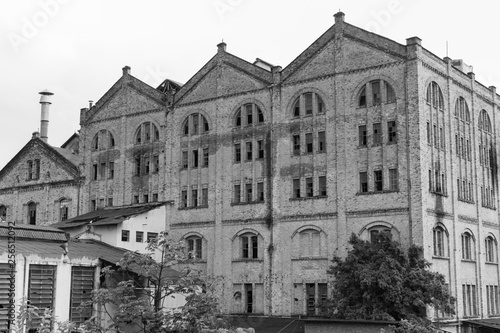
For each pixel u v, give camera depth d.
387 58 46.16
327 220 46.75
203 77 55.50
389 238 39.94
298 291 47.09
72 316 34.97
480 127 53.53
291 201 48.69
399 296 36.94
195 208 53.72
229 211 51.69
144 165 58.00
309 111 49.34
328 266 45.91
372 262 39.12
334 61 48.50
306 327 38.38
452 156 47.97
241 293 49.81
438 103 47.28
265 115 51.25
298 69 50.16
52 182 63.84
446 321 43.53
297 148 49.47
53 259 34.31
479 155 52.66
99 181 60.59
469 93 52.12
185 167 55.41
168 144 56.56
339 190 46.53
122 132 59.81
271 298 48.12
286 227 48.53
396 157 44.91
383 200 44.72
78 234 50.03
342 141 47.16
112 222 50.19
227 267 50.91
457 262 46.28
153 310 18.64
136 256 19.14
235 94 53.19
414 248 40.12
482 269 49.72
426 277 37.97
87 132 62.53
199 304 18.47
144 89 59.09
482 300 48.94
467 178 50.22
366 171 46.00
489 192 53.50
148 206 54.50
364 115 46.66
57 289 34.41
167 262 19.44
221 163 52.94
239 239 50.84
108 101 61.59
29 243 36.88
